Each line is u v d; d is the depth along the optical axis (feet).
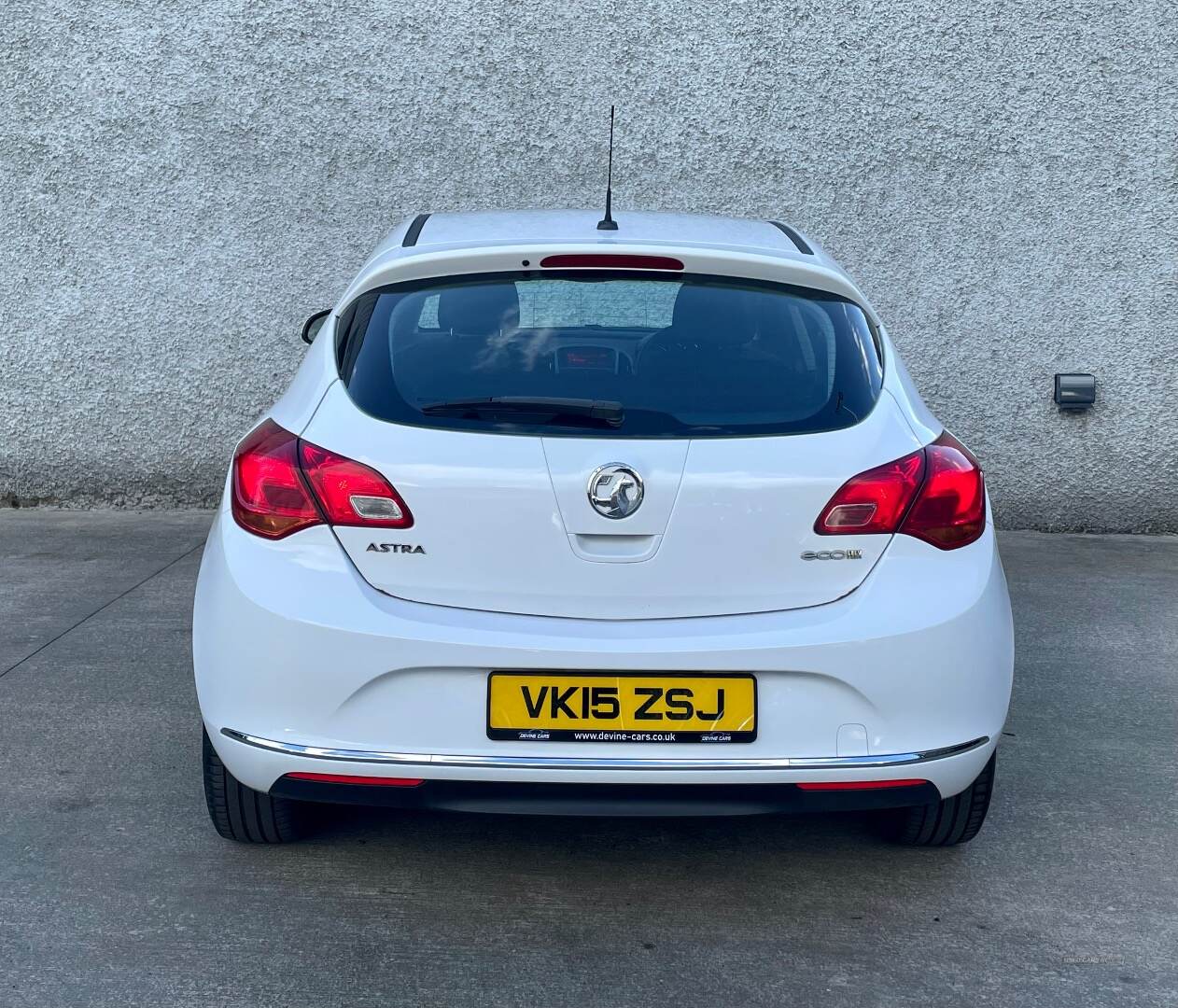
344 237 20.38
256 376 20.58
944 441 8.76
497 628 7.81
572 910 8.91
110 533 19.34
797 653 7.83
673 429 8.08
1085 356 20.43
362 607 7.87
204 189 20.21
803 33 19.95
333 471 8.04
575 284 8.80
